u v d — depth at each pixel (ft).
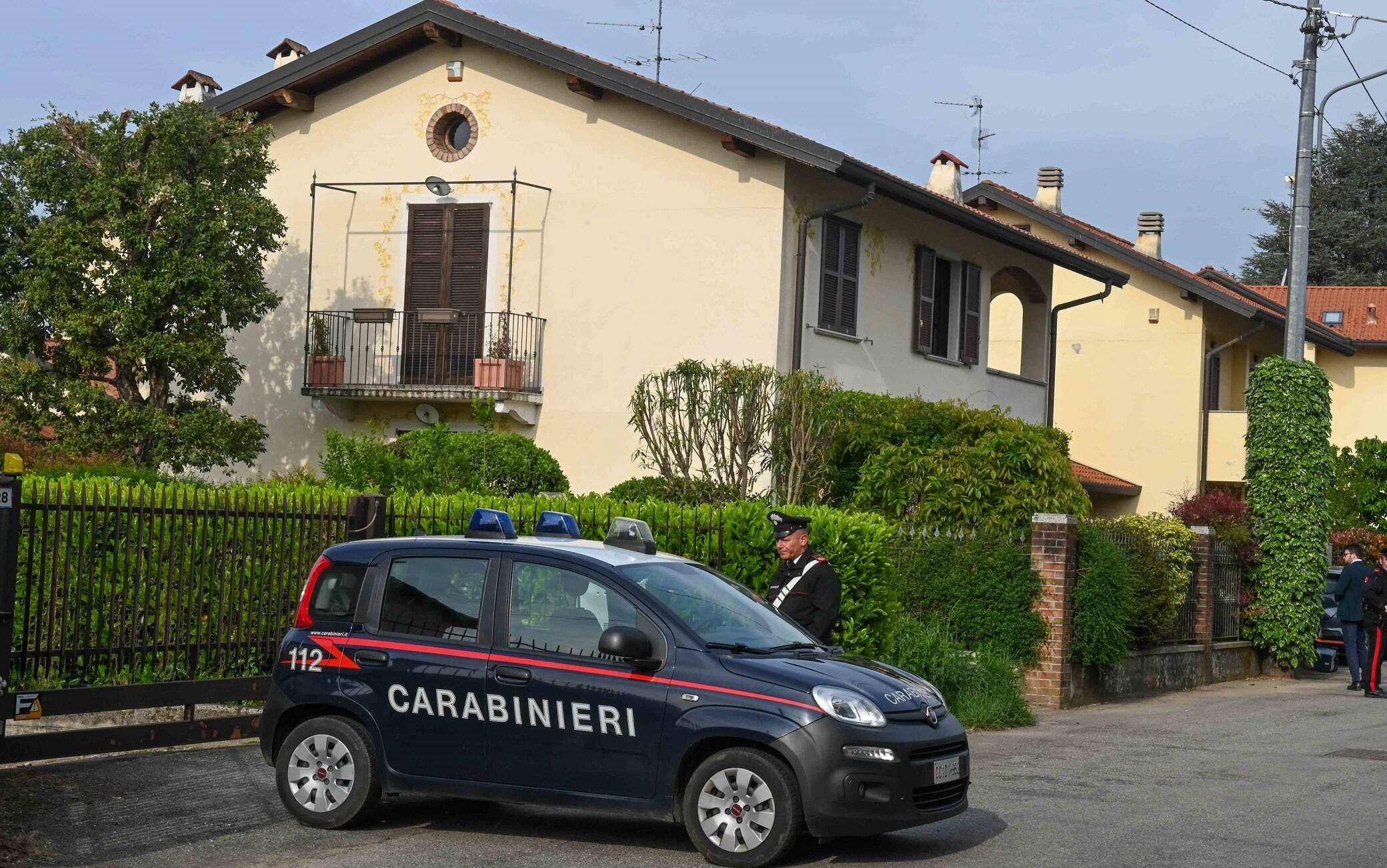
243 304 61.87
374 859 25.21
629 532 29.14
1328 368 132.16
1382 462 104.53
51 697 31.04
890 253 72.79
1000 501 57.67
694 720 24.91
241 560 36.96
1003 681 46.50
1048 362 89.04
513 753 26.07
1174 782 34.58
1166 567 59.47
